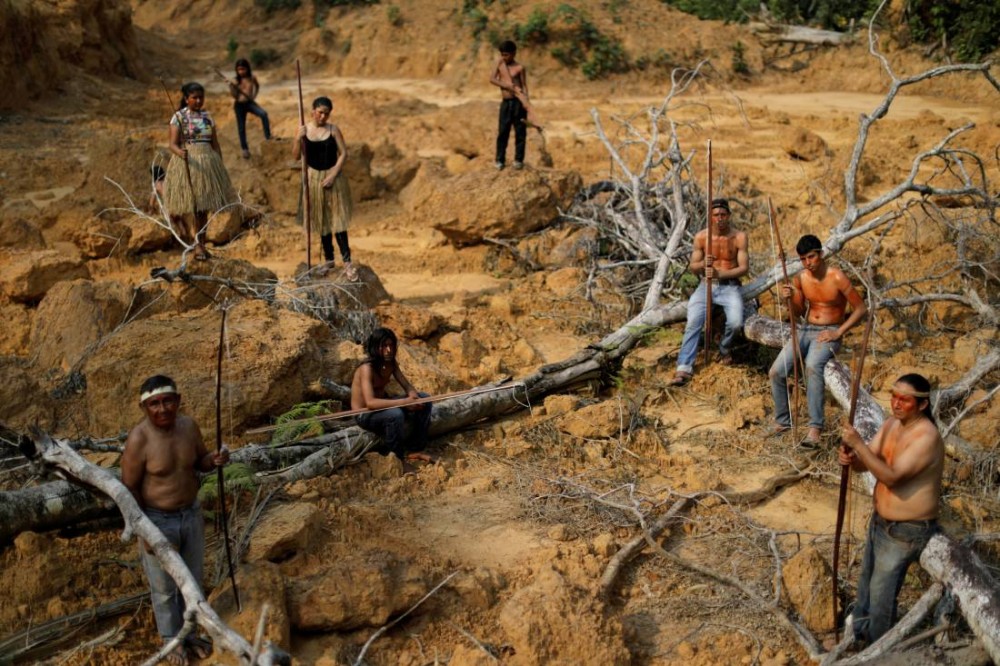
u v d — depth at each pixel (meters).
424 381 8.87
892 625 5.60
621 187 13.47
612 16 33.09
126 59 31.92
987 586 5.23
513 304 11.47
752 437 8.36
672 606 6.11
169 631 5.52
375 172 18.72
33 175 18.77
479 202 13.26
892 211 11.02
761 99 29.05
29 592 5.95
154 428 5.41
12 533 6.20
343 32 36.44
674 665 5.61
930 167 18.45
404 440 7.82
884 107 9.81
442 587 6.08
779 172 18.84
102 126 25.09
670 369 9.79
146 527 5.31
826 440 8.12
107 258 13.33
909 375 5.29
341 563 5.95
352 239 15.09
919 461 5.20
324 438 7.64
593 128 24.50
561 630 5.51
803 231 13.63
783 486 7.64
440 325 10.70
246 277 10.16
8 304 10.70
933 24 30.02
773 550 6.35
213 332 8.27
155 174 13.84
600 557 6.50
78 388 8.78
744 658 5.64
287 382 8.14
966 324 10.59
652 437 8.27
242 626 5.43
